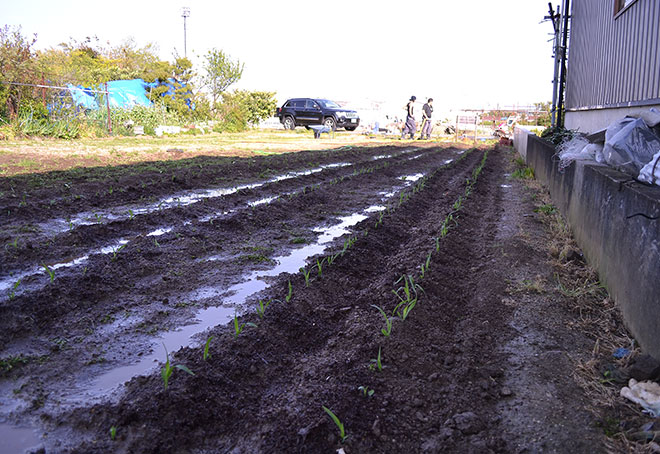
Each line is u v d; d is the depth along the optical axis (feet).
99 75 96.63
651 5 21.59
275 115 120.06
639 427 8.23
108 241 18.01
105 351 10.48
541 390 9.46
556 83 40.78
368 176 36.73
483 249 18.58
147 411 8.05
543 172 33.58
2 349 10.25
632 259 11.74
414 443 7.96
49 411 8.28
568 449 7.77
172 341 11.07
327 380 9.28
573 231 20.17
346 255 16.87
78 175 29.99
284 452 7.48
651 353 10.11
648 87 21.74
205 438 7.86
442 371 10.09
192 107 96.48
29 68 56.65
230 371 9.53
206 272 15.52
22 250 15.75
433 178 36.09
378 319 11.88
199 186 29.60
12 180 26.66
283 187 30.40
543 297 13.99
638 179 13.37
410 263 16.10
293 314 12.17
